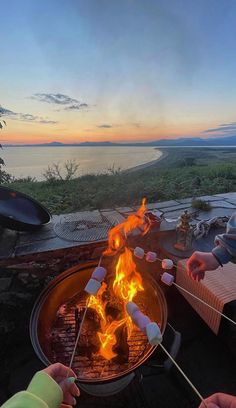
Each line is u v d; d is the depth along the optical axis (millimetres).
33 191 4094
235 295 1401
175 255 1827
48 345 1287
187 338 1839
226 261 1309
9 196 2008
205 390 1512
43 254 1778
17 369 1627
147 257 1442
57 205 3418
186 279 1679
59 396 635
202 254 1336
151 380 1560
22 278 2033
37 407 563
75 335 1387
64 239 1922
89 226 2125
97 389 1403
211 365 1654
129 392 1481
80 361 1293
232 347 1622
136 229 2021
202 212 2516
